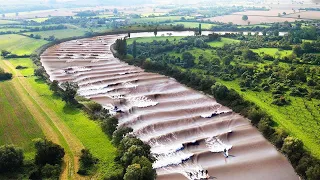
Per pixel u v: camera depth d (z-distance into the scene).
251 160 160.25
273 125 183.00
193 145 170.75
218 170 153.25
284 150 161.38
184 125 191.12
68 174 136.38
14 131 172.25
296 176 148.75
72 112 198.88
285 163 157.50
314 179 136.75
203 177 148.12
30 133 170.25
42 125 179.62
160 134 180.88
